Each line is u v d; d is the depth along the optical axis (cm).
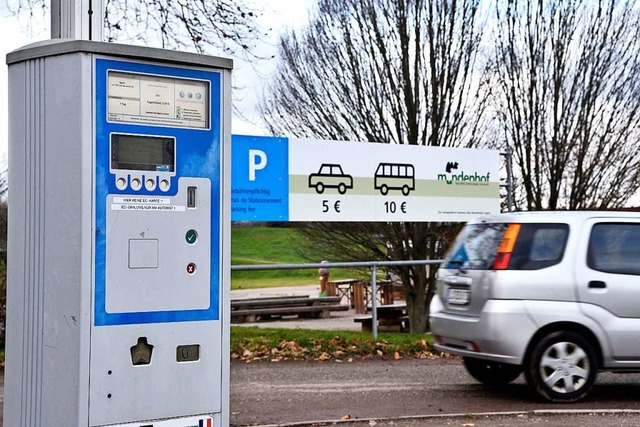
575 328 933
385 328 1933
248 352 1254
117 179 543
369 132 1836
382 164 1486
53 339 548
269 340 1319
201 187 569
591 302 930
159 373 557
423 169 1527
